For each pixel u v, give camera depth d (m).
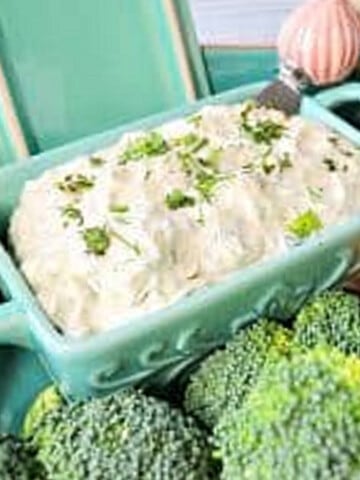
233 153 0.75
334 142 0.78
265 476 0.57
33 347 0.69
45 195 0.74
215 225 0.69
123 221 0.69
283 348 0.67
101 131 0.86
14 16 0.80
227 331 0.69
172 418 0.64
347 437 0.56
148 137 0.77
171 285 0.66
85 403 0.65
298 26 0.87
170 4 0.85
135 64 0.86
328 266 0.71
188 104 0.85
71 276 0.67
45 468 0.63
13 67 0.81
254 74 0.96
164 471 0.60
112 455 0.61
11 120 0.81
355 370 0.60
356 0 0.92
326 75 0.88
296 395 0.58
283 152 0.75
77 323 0.65
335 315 0.69
